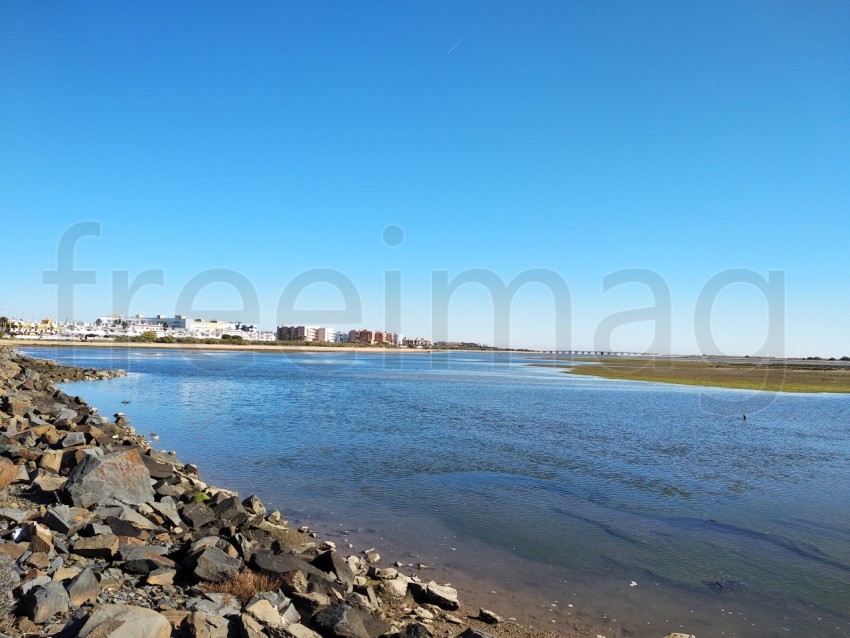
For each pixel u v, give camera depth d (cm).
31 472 1236
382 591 927
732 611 925
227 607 725
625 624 870
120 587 753
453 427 2772
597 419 3222
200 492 1312
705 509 1506
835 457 2264
